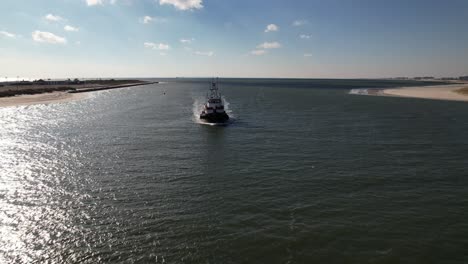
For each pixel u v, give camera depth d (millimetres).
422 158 34125
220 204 22344
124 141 43062
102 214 21016
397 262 15805
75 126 55312
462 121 59312
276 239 17750
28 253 16922
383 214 20750
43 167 31359
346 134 47562
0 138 45062
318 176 28266
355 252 16578
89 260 16125
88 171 30031
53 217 20781
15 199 23625
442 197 23500
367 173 29047
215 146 40000
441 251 16703
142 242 17609
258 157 34750
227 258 16094
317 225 19281
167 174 28984
